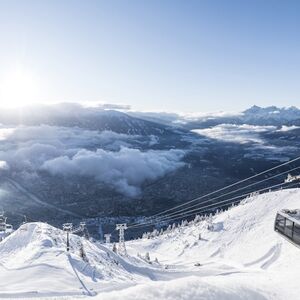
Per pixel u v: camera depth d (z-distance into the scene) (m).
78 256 87.88
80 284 55.22
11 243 111.50
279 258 163.88
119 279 75.56
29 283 53.72
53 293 46.59
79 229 113.38
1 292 44.34
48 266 67.25
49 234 118.69
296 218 40.31
